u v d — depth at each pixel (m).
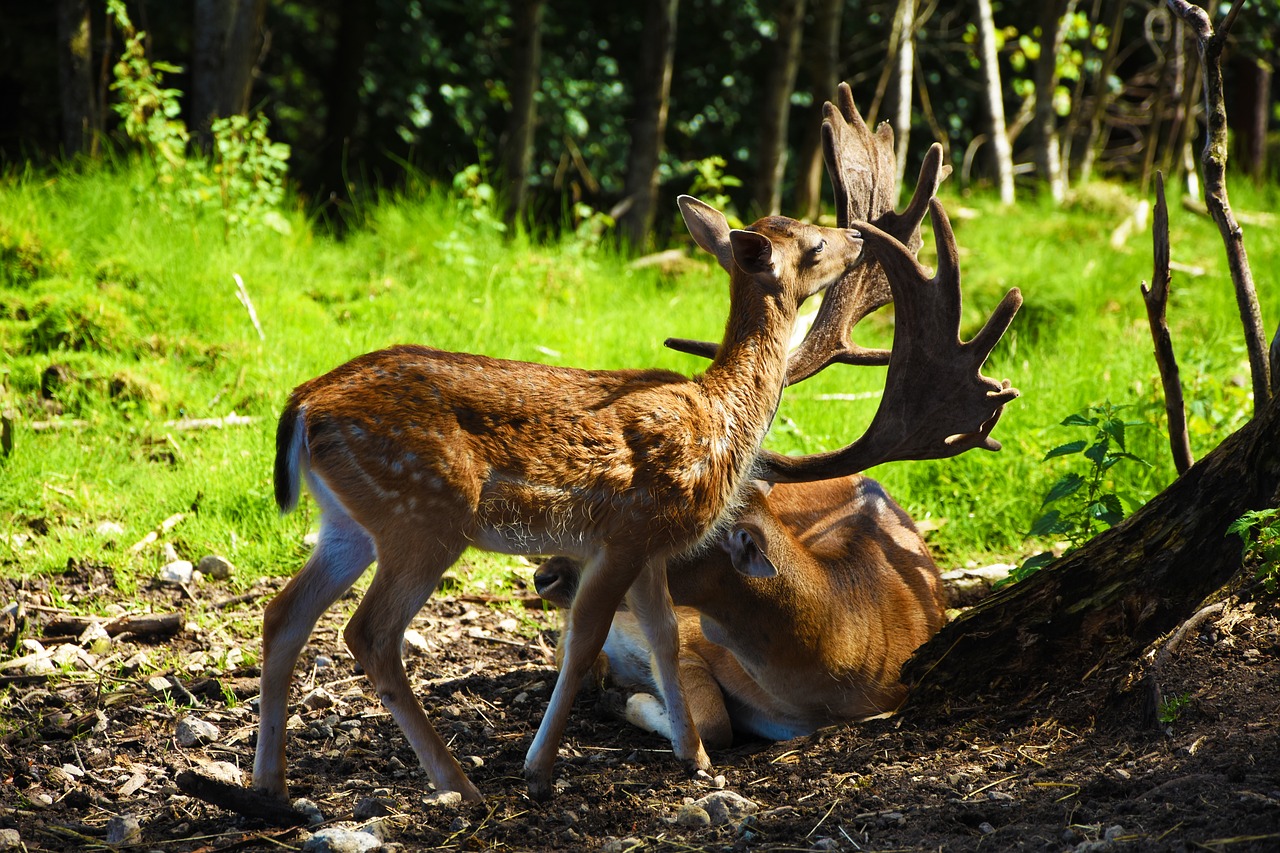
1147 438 12.64
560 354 16.36
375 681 6.86
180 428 13.14
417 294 17.86
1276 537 6.77
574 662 7.29
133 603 10.12
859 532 9.78
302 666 9.30
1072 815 5.92
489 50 32.06
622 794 7.21
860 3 33.34
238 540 11.19
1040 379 15.18
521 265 19.48
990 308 18.84
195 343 14.88
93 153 21.11
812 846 6.07
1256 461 7.21
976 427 8.27
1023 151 37.06
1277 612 6.93
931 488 13.02
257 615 10.07
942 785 6.59
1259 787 5.70
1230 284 19.23
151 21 28.42
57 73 28.41
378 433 6.76
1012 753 6.95
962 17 35.44
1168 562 7.40
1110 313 18.95
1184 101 27.27
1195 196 26.12
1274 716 6.26
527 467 7.02
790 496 10.20
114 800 7.06
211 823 6.70
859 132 9.25
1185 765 6.10
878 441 8.38
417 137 32.22
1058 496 9.58
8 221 16.39
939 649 8.07
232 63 22.09
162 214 18.11
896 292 8.30
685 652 9.11
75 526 11.27
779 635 8.41
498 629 10.31
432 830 6.54
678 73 34.03
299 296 16.95
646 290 20.20
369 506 6.83
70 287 15.52
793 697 8.74
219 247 17.66
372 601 6.84
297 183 23.42
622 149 32.97
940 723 7.71
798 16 25.11
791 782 7.14
